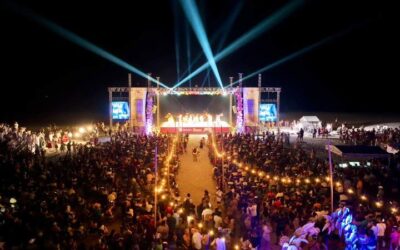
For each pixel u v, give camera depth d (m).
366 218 20.09
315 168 30.77
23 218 20.95
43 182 26.30
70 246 18.44
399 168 30.72
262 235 20.97
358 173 29.48
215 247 18.56
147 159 33.81
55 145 44.69
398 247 19.34
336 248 20.39
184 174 35.12
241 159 34.59
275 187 26.86
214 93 54.72
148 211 22.86
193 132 54.81
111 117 54.19
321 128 57.00
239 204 23.39
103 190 26.03
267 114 54.56
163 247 18.75
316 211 21.73
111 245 18.27
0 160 30.58
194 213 23.36
